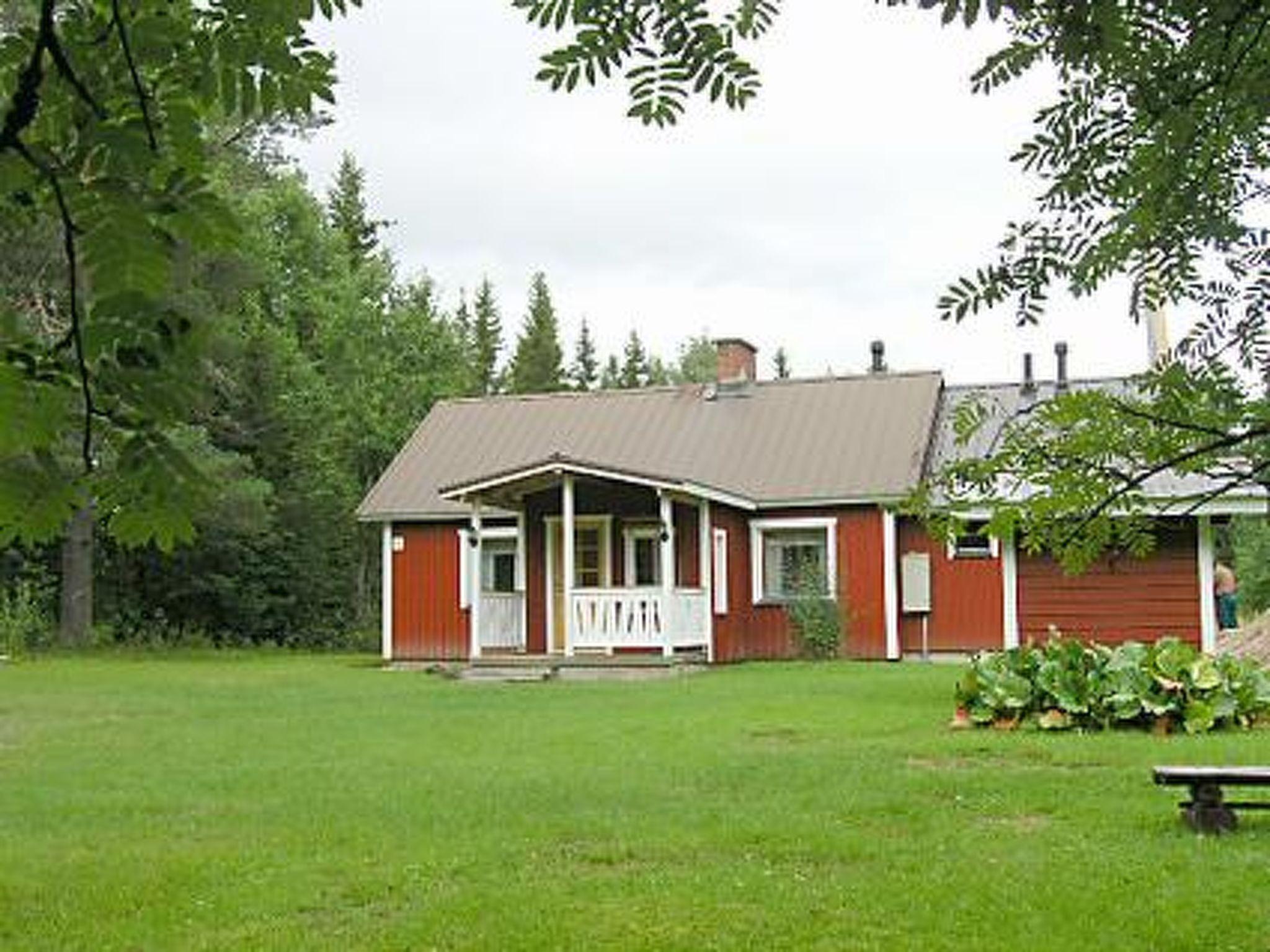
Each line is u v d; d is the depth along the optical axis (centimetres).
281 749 1109
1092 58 246
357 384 4091
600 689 1695
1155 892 589
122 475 184
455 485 2170
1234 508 927
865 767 941
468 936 546
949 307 288
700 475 2391
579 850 695
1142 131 265
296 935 553
